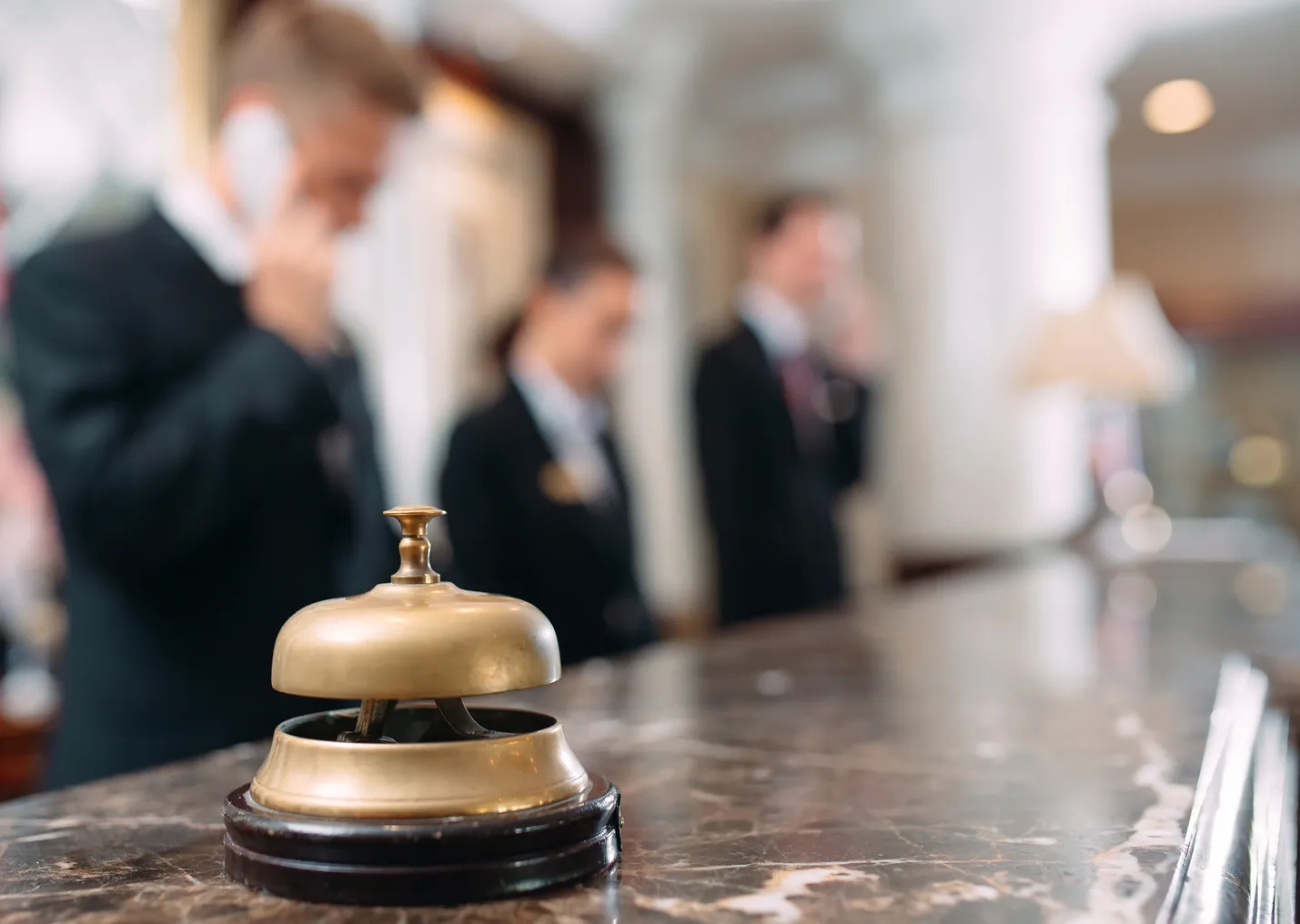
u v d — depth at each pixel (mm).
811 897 600
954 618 2230
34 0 2947
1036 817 767
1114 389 5141
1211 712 1171
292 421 1703
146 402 1714
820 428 3699
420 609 614
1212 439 10562
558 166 6891
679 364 7215
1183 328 10281
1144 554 4496
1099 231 6469
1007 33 5996
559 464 2543
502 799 612
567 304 2582
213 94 3449
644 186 6977
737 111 7844
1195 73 7824
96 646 1708
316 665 600
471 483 2471
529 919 566
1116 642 1806
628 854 688
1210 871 637
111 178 3125
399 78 1817
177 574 1710
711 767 963
